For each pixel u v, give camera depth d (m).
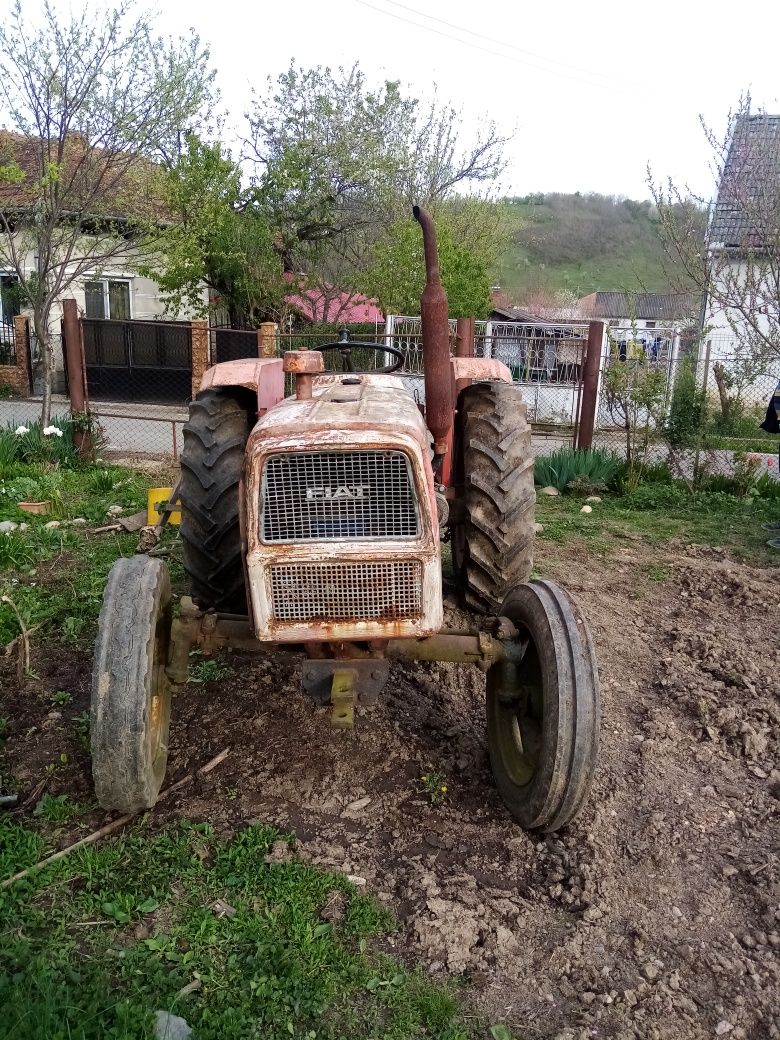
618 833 3.17
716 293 10.04
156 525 6.40
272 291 18.55
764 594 5.80
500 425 4.50
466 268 18.05
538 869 2.96
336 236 21.05
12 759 3.51
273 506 2.71
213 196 17.00
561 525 7.65
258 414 4.13
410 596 2.76
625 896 2.83
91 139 10.30
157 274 16.94
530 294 54.62
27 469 8.79
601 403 11.75
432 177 22.66
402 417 2.82
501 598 4.46
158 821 3.12
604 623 5.20
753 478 9.07
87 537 6.61
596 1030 2.31
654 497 8.73
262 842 3.00
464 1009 2.37
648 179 10.99
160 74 10.59
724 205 11.36
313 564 2.72
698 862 3.02
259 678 4.23
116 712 2.71
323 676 2.96
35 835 2.97
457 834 3.12
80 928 2.59
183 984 2.39
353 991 2.41
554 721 2.82
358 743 3.69
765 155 10.34
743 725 3.87
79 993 2.31
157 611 2.89
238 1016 2.27
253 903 2.71
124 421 13.98
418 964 2.51
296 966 2.43
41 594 5.26
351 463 2.69
